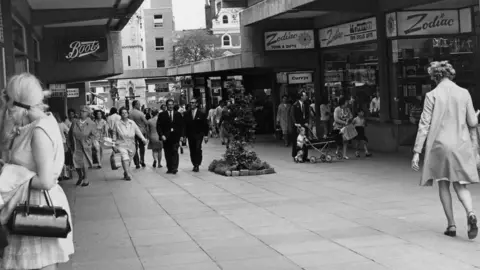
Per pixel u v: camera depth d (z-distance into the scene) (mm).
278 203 10969
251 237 8203
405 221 8719
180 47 81875
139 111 19766
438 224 8398
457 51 18609
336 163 17344
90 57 25859
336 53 23797
